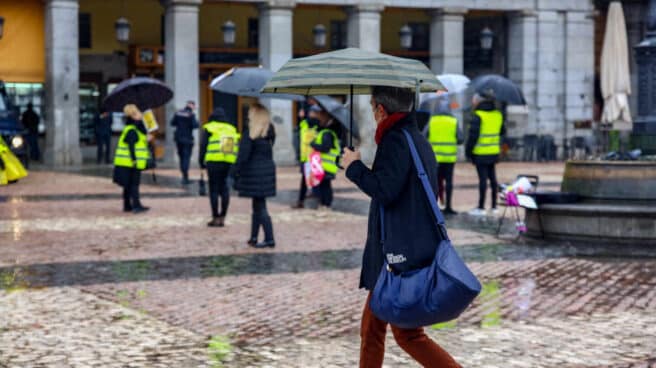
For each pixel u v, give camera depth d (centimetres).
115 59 4622
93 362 920
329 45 5050
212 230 1945
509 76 4722
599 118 5078
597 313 1152
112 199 2567
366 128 4381
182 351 963
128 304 1204
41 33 4091
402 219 712
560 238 1769
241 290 1300
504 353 956
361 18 4334
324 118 2258
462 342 1001
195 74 4075
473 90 2302
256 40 4909
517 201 1780
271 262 1542
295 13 4959
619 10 4262
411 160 714
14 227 1978
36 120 4206
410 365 910
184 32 4044
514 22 4688
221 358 935
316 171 2252
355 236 1864
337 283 1355
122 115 4588
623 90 4272
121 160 2227
